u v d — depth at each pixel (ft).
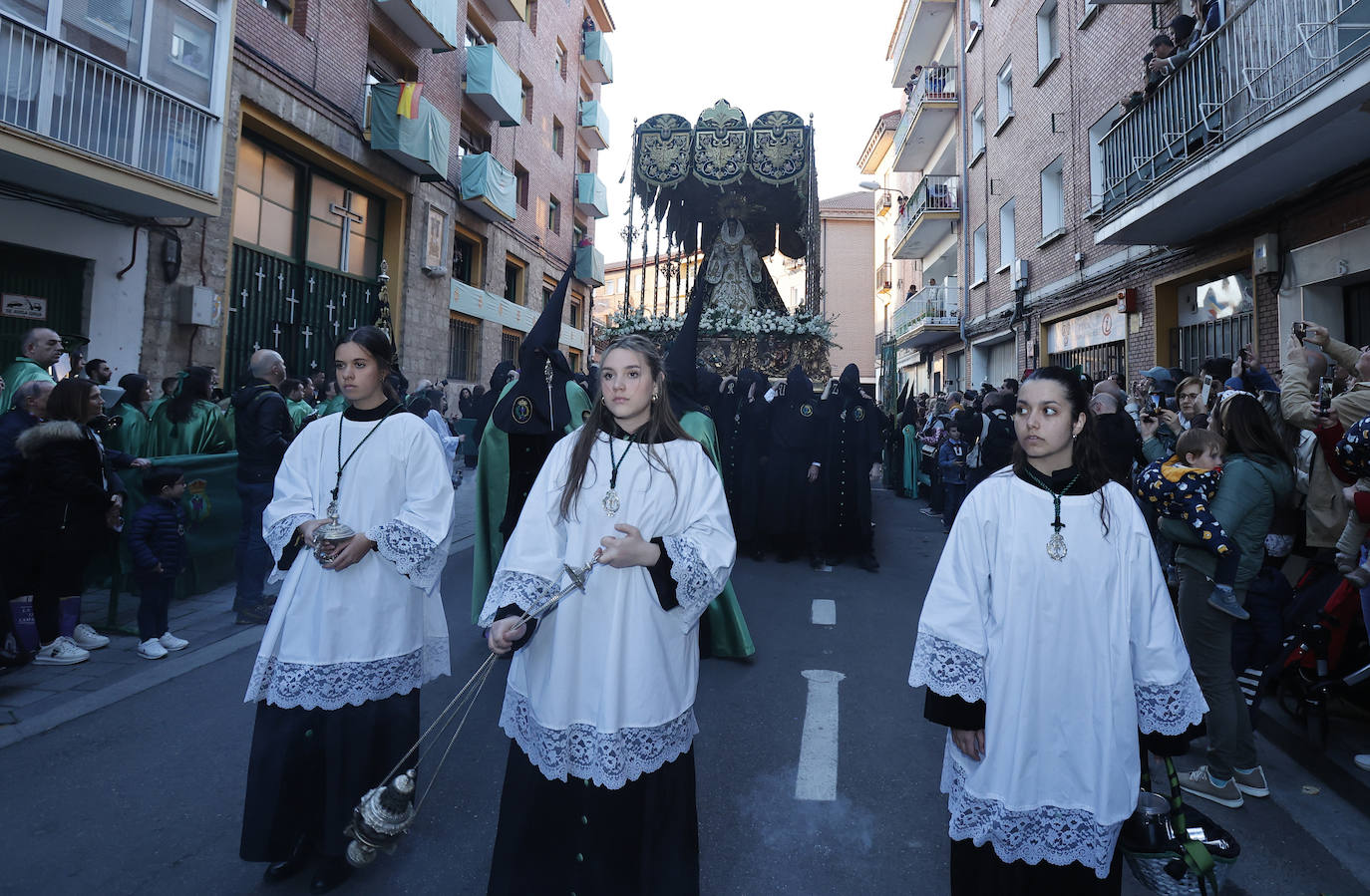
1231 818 10.61
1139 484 11.53
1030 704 6.67
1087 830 6.56
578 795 7.07
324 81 44.55
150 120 29.17
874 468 65.67
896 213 98.68
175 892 8.66
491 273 70.03
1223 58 26.16
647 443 7.46
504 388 18.99
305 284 45.93
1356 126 21.63
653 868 7.11
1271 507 10.93
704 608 7.29
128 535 16.70
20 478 15.53
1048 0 50.34
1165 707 6.62
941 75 73.20
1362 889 9.00
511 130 74.23
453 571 25.52
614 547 6.81
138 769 11.51
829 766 11.93
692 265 42.83
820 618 20.13
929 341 81.05
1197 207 28.84
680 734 7.31
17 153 24.72
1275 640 12.56
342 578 8.65
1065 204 47.34
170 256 33.96
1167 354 36.88
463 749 12.42
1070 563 6.73
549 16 83.30
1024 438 7.00
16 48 24.73
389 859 9.36
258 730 8.62
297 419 26.45
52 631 15.98
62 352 19.89
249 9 38.37
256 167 41.88
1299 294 27.25
